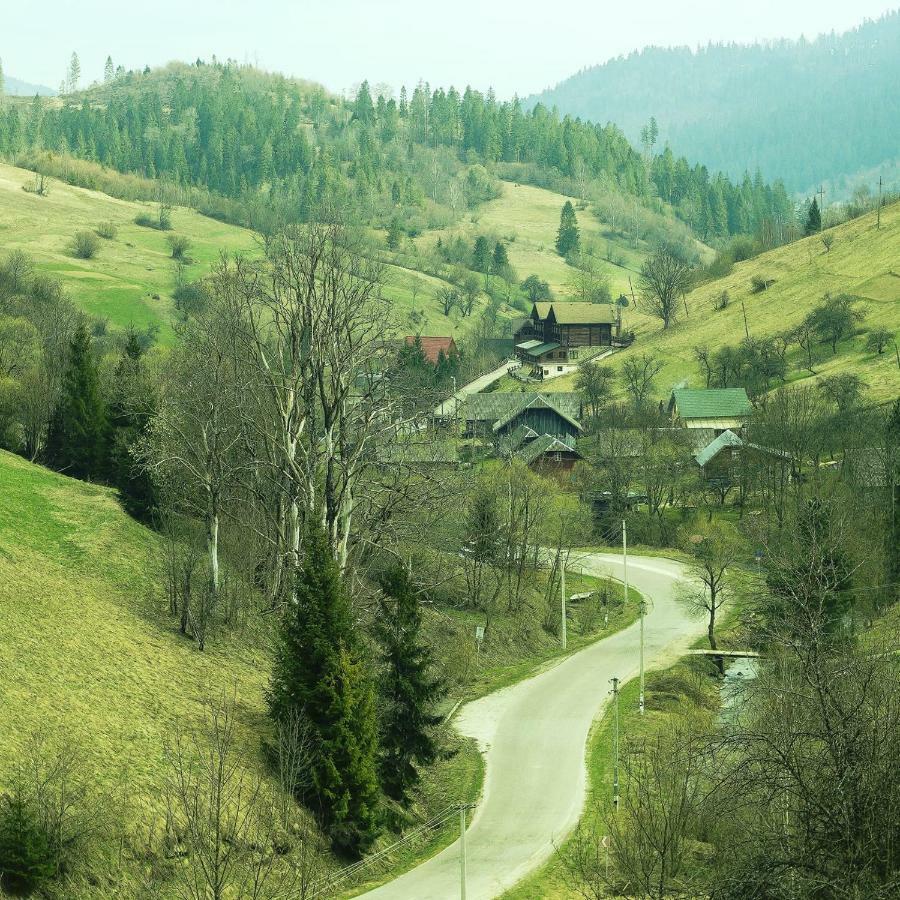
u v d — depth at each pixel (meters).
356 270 79.88
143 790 52.84
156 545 88.00
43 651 62.88
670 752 62.75
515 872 55.91
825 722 41.03
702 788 56.66
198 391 83.88
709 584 105.00
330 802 57.16
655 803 57.41
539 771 69.44
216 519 79.50
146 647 69.69
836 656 57.19
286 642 60.97
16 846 44.41
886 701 43.16
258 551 87.62
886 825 39.66
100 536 84.44
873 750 40.25
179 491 89.69
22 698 56.69
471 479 94.81
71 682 60.66
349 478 77.50
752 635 83.50
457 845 59.62
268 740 62.78
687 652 95.25
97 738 55.88
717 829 52.25
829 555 73.44
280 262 80.12
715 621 103.88
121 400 98.06
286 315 78.00
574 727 77.12
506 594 104.31
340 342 77.06
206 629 75.19
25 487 90.38
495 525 102.94
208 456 79.56
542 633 101.25
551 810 63.59
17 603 68.19
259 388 81.94
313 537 62.69
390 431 82.06
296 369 77.50
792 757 41.88
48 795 48.25
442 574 100.69
